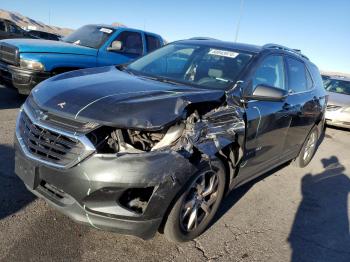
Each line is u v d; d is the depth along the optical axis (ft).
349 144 29.68
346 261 11.84
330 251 12.27
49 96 10.09
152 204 9.14
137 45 29.17
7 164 14.21
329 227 13.93
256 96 12.02
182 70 13.66
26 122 10.18
